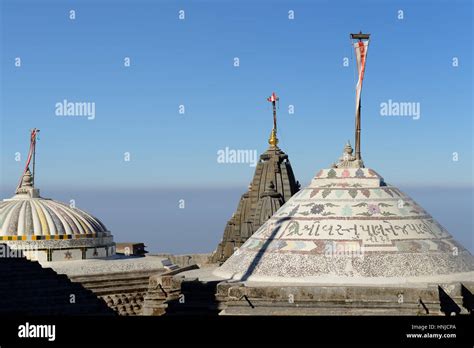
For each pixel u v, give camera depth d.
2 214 47.06
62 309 36.66
